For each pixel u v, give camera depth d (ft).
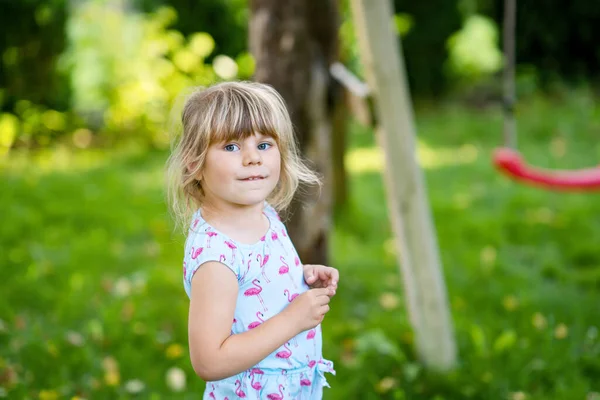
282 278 4.71
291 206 9.53
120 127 23.12
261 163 4.53
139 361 9.01
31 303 10.90
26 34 21.56
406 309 10.74
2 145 21.20
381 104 8.05
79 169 19.75
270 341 4.38
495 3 27.30
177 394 8.38
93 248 13.25
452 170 19.35
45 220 14.96
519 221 14.62
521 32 20.56
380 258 12.98
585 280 11.58
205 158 4.55
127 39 23.18
